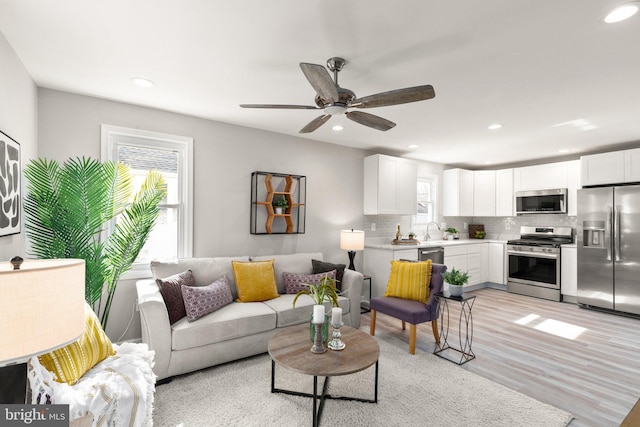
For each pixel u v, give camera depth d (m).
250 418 1.99
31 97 2.41
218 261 3.22
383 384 2.40
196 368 2.48
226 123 3.59
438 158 5.56
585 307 4.48
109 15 1.66
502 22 1.69
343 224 4.64
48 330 1.00
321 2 1.55
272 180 3.94
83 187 2.23
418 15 1.64
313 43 1.92
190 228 3.33
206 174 3.45
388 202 4.75
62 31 1.81
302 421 1.97
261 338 2.79
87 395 1.35
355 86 2.51
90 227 2.28
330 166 4.50
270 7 1.58
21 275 0.95
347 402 2.17
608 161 4.36
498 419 1.99
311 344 2.21
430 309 3.06
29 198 2.10
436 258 4.96
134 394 1.44
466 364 2.74
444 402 2.17
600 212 4.32
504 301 4.87
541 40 1.85
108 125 2.89
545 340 3.29
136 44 1.95
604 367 2.70
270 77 2.41
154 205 2.56
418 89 1.75
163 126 3.18
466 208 5.96
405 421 1.97
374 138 4.21
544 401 2.20
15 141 1.97
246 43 1.93
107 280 2.47
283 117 3.38
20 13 1.64
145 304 2.31
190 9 1.61
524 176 5.50
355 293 3.53
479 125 3.56
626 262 4.09
